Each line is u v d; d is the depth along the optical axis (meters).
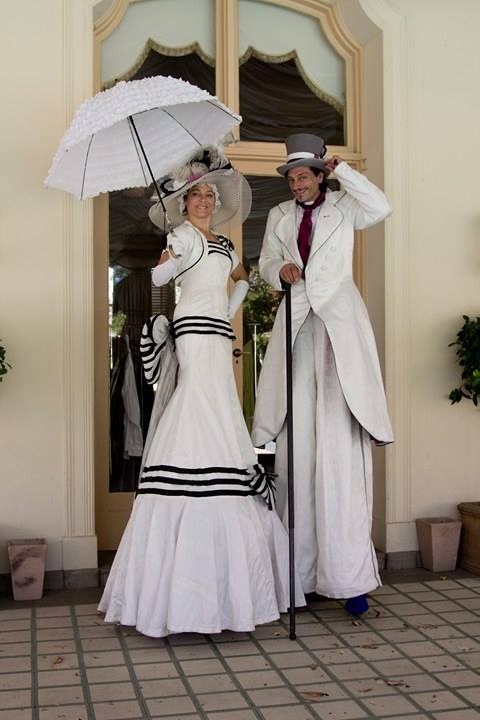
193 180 3.88
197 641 3.66
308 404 4.08
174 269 3.81
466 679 3.25
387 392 4.95
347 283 4.09
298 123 5.25
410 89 5.02
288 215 4.18
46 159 4.54
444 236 5.05
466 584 4.59
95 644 3.62
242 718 2.90
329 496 3.93
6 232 4.49
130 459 4.97
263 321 5.19
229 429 3.79
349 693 3.11
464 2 5.09
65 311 4.53
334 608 4.14
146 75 5.05
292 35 5.25
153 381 3.98
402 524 4.95
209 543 3.61
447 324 5.05
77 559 4.50
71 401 4.52
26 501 4.48
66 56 4.56
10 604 4.20
